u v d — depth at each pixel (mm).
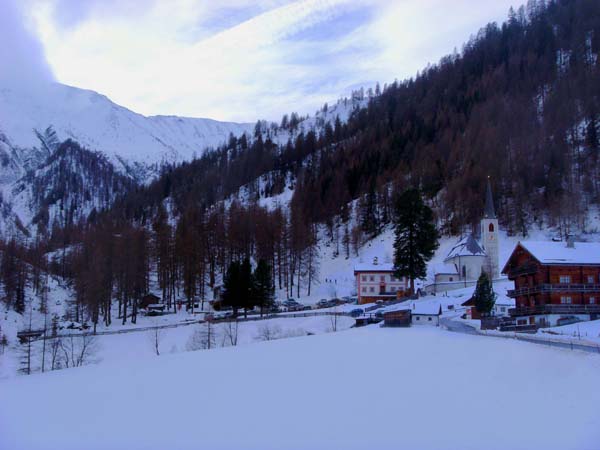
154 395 50000
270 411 43125
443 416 39625
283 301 140500
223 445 36031
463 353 63000
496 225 149375
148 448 36156
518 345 65375
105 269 122125
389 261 167000
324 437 36625
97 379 59156
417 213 123875
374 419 39875
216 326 104375
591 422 35250
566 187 184625
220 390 50656
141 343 96188
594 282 87125
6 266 140500
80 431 39781
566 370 48688
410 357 62594
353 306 124062
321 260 186625
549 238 166000
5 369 79375
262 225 170250
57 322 113438
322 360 63281
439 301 112812
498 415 38906
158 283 156875
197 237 149500
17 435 39219
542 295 86812
